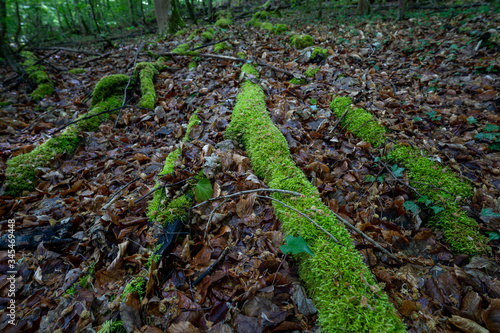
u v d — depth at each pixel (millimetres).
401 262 2016
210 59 6281
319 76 5109
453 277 1852
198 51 7008
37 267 2146
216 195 2439
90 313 1751
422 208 2455
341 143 3369
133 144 3918
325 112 3887
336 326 1441
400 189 2613
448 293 1786
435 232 2273
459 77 4496
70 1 13594
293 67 5668
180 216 2252
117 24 14984
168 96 4957
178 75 5711
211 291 1808
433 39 6438
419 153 2953
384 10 11375
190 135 3475
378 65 5465
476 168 2814
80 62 7945
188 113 4258
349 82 4633
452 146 3035
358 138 3406
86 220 2525
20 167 3227
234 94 4504
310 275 1751
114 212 2455
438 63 5125
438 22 7883
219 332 1549
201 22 12797
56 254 2240
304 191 2314
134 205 2508
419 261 2031
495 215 2191
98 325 1692
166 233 2127
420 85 4547
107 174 3287
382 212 2477
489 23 6270
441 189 2504
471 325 1533
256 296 1708
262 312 1604
